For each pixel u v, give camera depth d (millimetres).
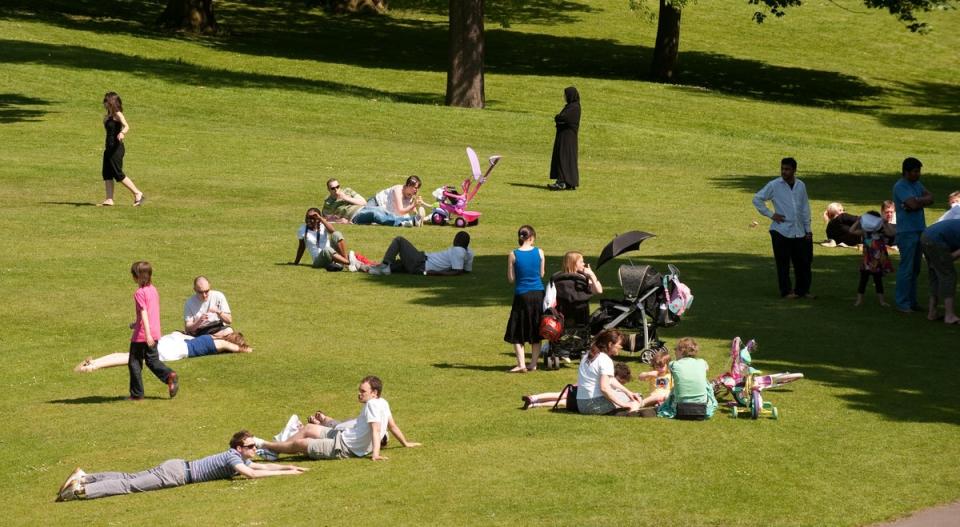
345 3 185125
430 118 105250
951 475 28172
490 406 35375
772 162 95375
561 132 78562
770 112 125625
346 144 91562
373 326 46000
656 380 35094
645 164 92250
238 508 26875
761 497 26469
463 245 55688
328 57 148875
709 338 43188
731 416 33844
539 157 92125
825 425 32625
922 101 149750
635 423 33125
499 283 53656
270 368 40312
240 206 69875
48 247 58188
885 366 39469
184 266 55438
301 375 39344
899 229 48469
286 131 96188
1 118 92625
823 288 53406
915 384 37156
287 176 78438
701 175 87562
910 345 42531
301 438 31812
